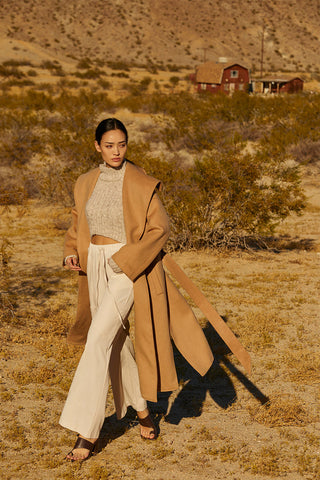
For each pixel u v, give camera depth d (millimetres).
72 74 80812
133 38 142375
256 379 5152
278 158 10812
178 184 10719
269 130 25109
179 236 10578
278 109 26688
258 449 3961
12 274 8695
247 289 8031
